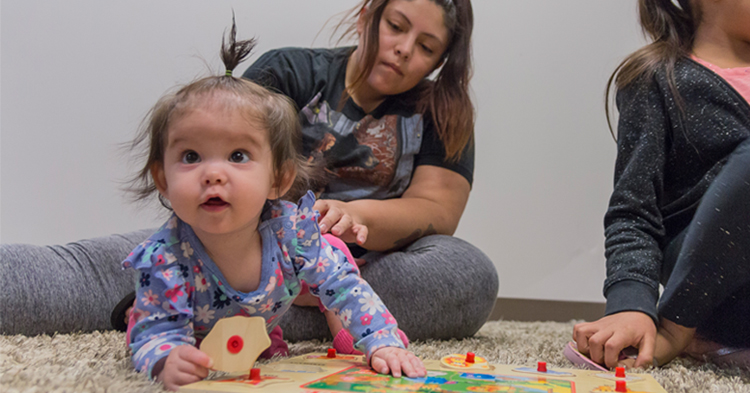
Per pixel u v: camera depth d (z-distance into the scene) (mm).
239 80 849
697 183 1109
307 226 867
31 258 1100
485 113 2059
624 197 1114
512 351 1104
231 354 685
